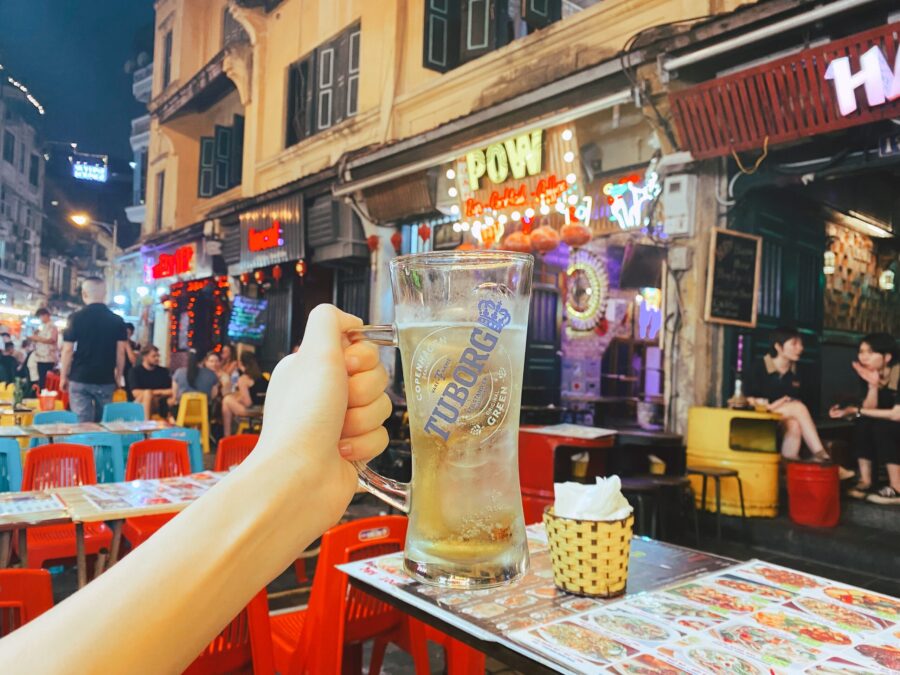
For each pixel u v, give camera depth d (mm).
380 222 8555
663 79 5266
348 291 9922
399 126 8469
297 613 2594
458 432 706
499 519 715
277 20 11148
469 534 702
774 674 1062
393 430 7086
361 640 2232
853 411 5332
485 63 7277
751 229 5582
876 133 4562
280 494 392
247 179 11719
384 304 8703
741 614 1343
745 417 5141
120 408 6398
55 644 295
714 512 5176
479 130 7074
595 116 6184
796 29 4562
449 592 1484
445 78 7789
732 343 5453
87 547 3465
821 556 4559
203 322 13172
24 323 15812
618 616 1329
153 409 10156
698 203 5461
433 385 708
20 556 2939
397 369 8016
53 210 18406
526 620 1309
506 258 722
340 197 9148
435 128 7453
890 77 4020
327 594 1995
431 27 7645
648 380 8633
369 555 2121
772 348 5594
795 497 4934
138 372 10062
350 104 9320
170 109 14320
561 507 1513
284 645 2268
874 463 5238
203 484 3221
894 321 8375
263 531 376
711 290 5227
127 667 302
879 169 4695
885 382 5242
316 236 9516
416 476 734
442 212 7742
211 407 10609
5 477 4055
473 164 7199
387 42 8641
